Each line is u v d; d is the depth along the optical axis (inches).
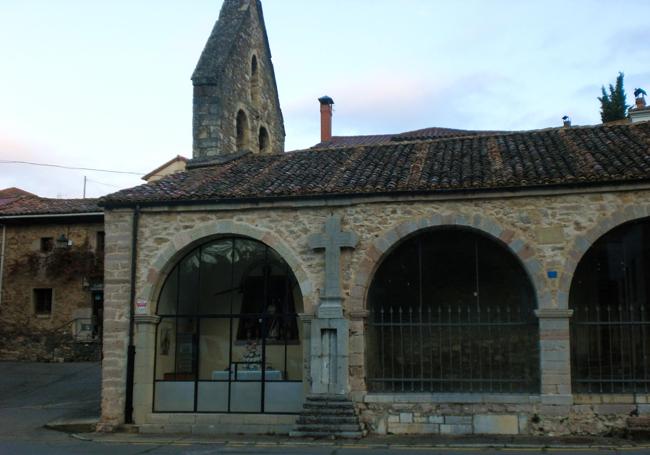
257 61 902.4
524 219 502.0
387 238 518.3
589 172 500.4
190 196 550.3
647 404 473.1
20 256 968.9
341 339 510.3
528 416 484.7
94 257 948.0
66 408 636.7
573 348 584.4
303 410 503.8
